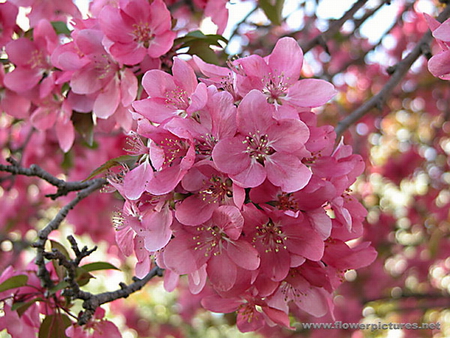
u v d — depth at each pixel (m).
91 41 0.36
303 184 0.27
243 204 0.27
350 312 0.88
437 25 0.28
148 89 0.30
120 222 0.31
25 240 0.78
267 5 0.51
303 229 0.27
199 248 0.28
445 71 0.27
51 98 0.41
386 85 0.44
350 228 0.29
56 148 0.63
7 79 0.41
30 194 0.76
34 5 0.45
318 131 0.29
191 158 0.27
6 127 0.69
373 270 0.93
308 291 0.31
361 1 0.45
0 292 0.37
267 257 0.28
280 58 0.30
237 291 0.29
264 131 0.27
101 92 0.37
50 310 0.38
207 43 0.37
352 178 0.31
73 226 0.67
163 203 0.28
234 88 0.29
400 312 0.93
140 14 0.35
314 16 0.66
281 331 0.87
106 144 0.59
